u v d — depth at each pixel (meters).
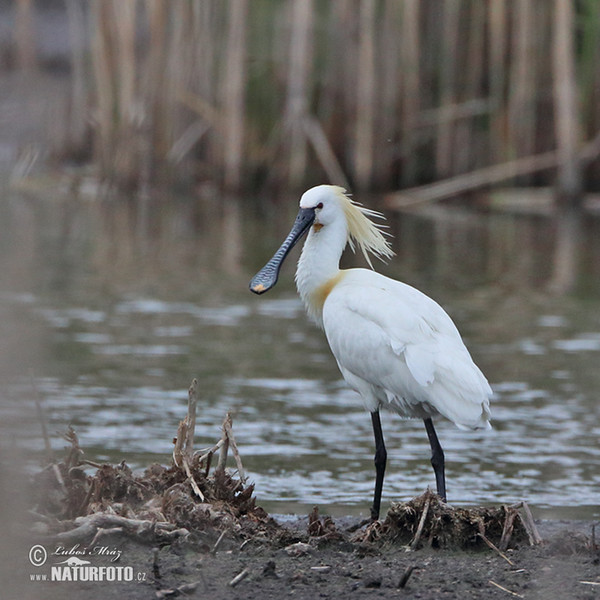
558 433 11.77
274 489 9.98
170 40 29.28
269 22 29.28
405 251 22.23
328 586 7.11
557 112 28.09
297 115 28.22
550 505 9.70
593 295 18.48
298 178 28.61
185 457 8.64
